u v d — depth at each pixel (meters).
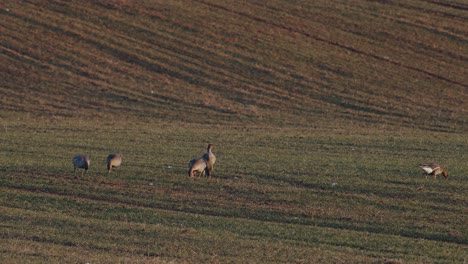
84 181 135.12
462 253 103.75
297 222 117.12
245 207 123.19
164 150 166.50
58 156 156.50
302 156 164.25
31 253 95.25
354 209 123.62
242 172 145.75
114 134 186.12
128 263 91.94
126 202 125.19
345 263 96.88
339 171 148.12
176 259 95.88
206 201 125.81
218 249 100.81
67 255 95.19
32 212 116.00
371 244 105.94
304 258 98.38
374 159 163.00
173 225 112.50
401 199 129.62
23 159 152.12
